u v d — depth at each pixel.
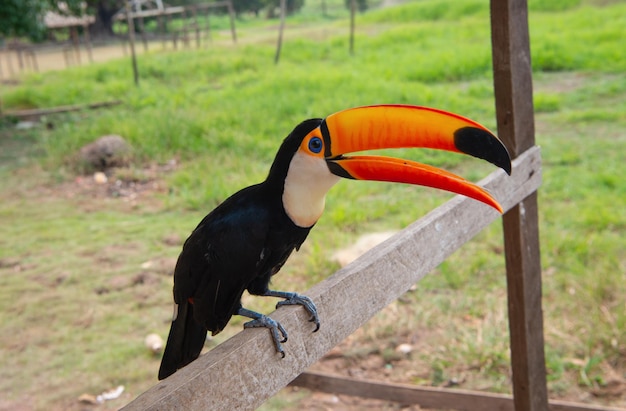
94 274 6.25
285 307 2.10
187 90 13.70
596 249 5.95
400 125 2.15
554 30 17.31
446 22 22.52
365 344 4.98
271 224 2.29
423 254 2.61
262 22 34.19
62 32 30.27
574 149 8.96
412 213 7.14
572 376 4.46
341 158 2.23
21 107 13.98
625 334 4.62
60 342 5.20
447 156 8.83
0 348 5.13
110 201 8.16
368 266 2.34
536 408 3.64
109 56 24.84
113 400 4.52
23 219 7.70
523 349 3.51
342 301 2.23
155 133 9.70
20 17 13.49
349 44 18.52
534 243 3.46
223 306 2.41
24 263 6.54
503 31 3.10
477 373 4.57
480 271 5.88
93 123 10.89
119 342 5.17
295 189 2.25
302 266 6.10
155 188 8.44
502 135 3.22
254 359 1.91
